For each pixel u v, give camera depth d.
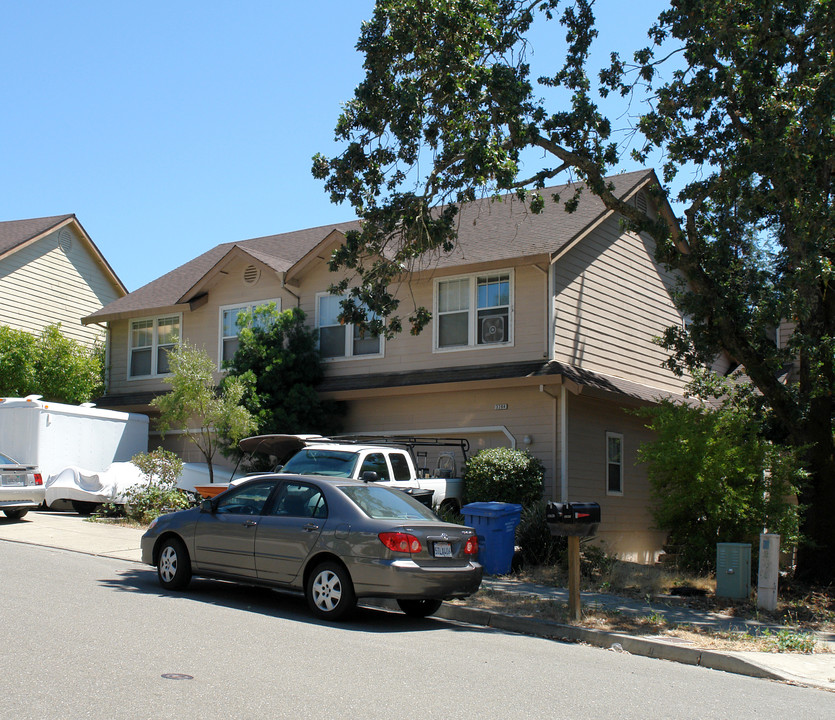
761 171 13.05
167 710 5.64
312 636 8.41
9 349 23.44
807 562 14.21
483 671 7.48
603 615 10.47
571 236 18.27
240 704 5.89
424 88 13.59
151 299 24.31
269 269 21.52
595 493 18.47
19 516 17.14
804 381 14.72
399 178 14.10
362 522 9.44
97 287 30.55
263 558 9.96
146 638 7.74
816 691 7.88
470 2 13.01
